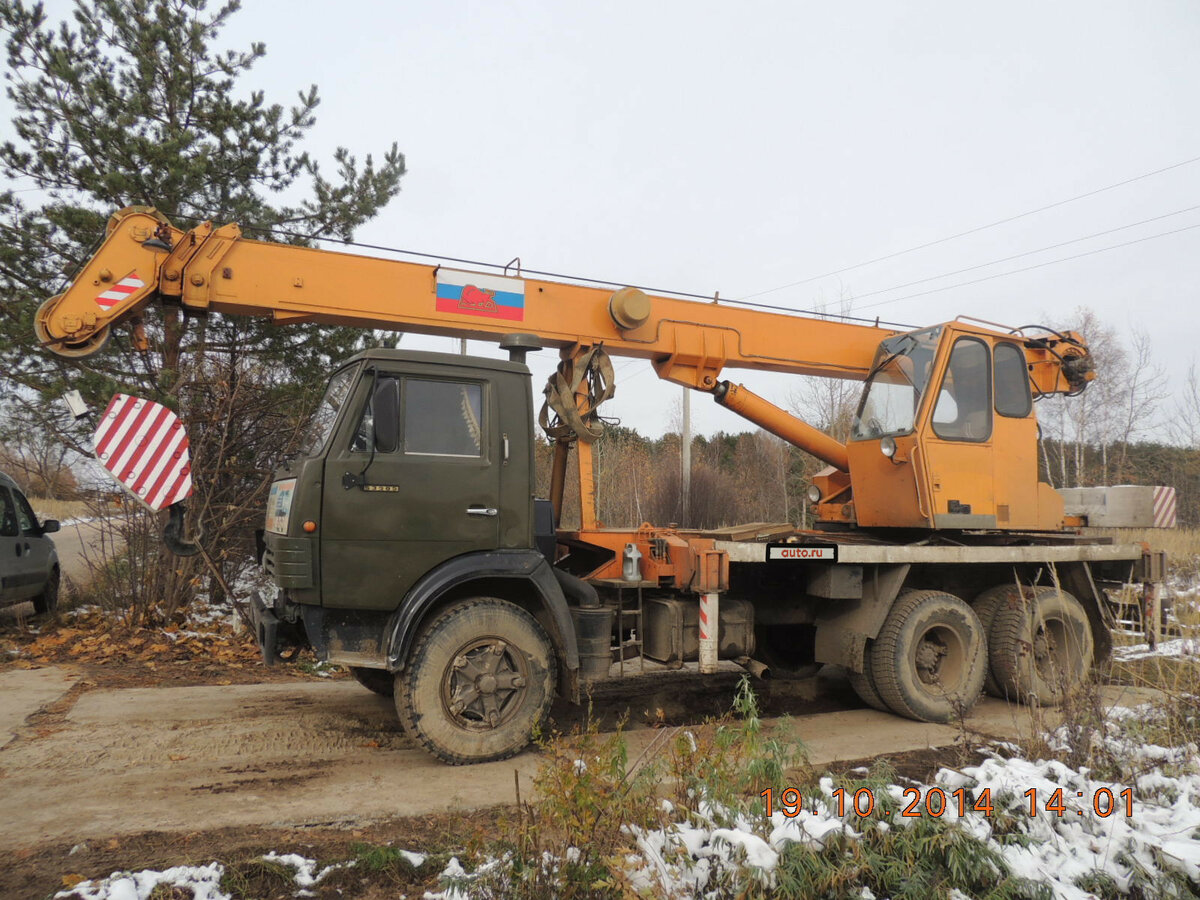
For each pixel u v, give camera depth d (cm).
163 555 927
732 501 2466
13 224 920
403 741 525
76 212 873
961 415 676
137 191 900
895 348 704
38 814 385
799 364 743
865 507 708
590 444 652
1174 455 2798
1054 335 762
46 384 905
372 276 602
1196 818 380
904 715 620
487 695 483
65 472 1017
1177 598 718
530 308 645
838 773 454
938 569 691
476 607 485
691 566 564
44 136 920
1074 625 686
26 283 914
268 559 539
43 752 484
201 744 509
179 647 845
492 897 298
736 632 605
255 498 955
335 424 477
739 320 723
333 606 465
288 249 584
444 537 487
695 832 336
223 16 996
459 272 625
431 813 395
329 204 1042
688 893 309
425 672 467
